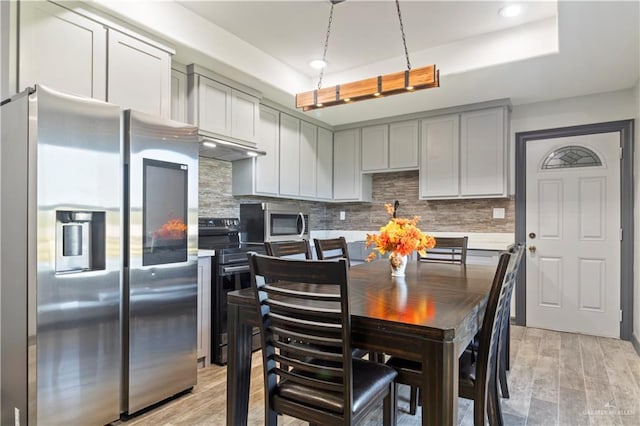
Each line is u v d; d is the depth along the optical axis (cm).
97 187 188
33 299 166
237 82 330
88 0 204
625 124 346
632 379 252
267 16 272
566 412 210
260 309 140
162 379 220
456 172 405
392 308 145
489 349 150
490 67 297
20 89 183
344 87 235
